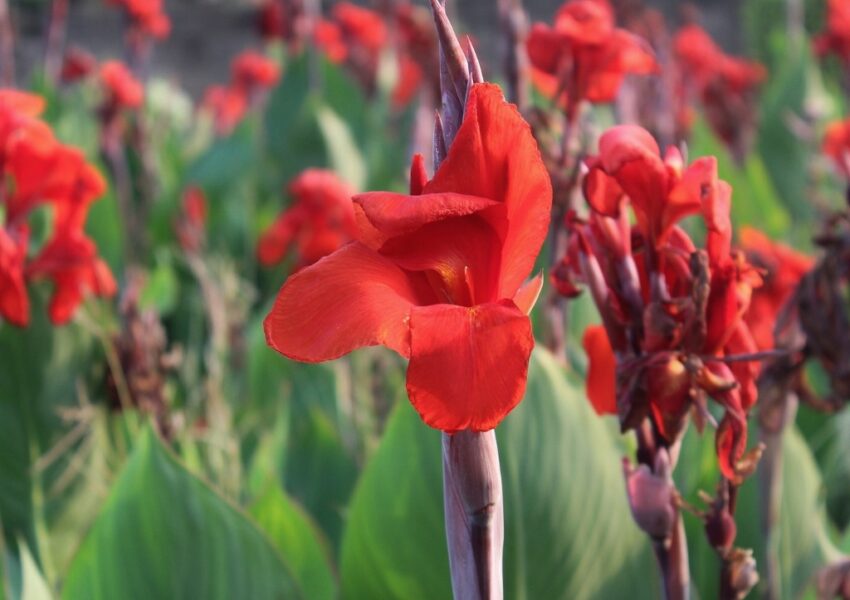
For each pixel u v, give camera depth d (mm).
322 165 3217
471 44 874
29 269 1409
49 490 1500
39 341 1452
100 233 2451
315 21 4293
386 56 4629
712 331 955
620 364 955
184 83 7207
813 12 6406
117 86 2812
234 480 1481
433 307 809
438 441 1144
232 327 2117
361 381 1854
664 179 944
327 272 836
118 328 1891
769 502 1149
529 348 791
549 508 1117
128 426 1496
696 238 2172
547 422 1127
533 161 825
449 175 838
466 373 791
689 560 1248
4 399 1459
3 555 1195
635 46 1244
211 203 3180
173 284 2547
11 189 1567
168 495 1134
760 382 1134
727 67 3912
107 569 1141
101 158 2938
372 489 1154
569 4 1262
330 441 1582
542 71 1269
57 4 3826
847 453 1578
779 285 1257
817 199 1823
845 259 1103
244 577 1129
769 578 1159
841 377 1106
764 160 3393
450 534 889
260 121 3645
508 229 837
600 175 956
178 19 7879
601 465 1127
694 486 1253
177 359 1572
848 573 1054
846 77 3654
